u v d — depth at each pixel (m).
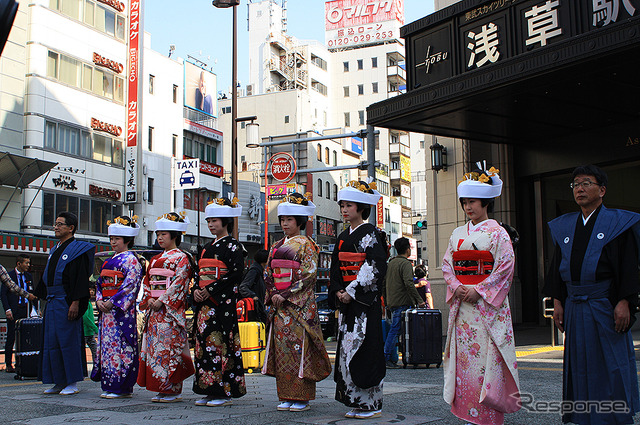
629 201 17.48
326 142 45.41
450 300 4.65
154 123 31.19
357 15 62.53
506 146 15.91
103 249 23.64
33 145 23.61
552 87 10.95
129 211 28.09
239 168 49.19
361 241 5.36
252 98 51.41
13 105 22.00
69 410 5.68
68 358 6.82
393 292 9.73
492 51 11.17
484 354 4.39
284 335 5.67
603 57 9.13
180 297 6.37
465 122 13.44
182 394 6.94
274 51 57.66
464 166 15.48
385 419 5.04
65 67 25.28
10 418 5.22
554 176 15.84
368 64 61.47
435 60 12.34
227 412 5.53
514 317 15.78
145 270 7.00
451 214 15.75
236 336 6.05
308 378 5.58
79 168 25.50
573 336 4.09
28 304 10.61
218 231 6.28
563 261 4.19
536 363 9.19
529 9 10.61
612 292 4.00
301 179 41.69
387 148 56.44
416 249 46.00
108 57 27.45
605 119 13.45
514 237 5.15
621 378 3.90
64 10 25.36
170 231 6.60
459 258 4.60
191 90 35.56
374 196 5.58
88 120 26.16
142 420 5.07
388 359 9.91
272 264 5.85
